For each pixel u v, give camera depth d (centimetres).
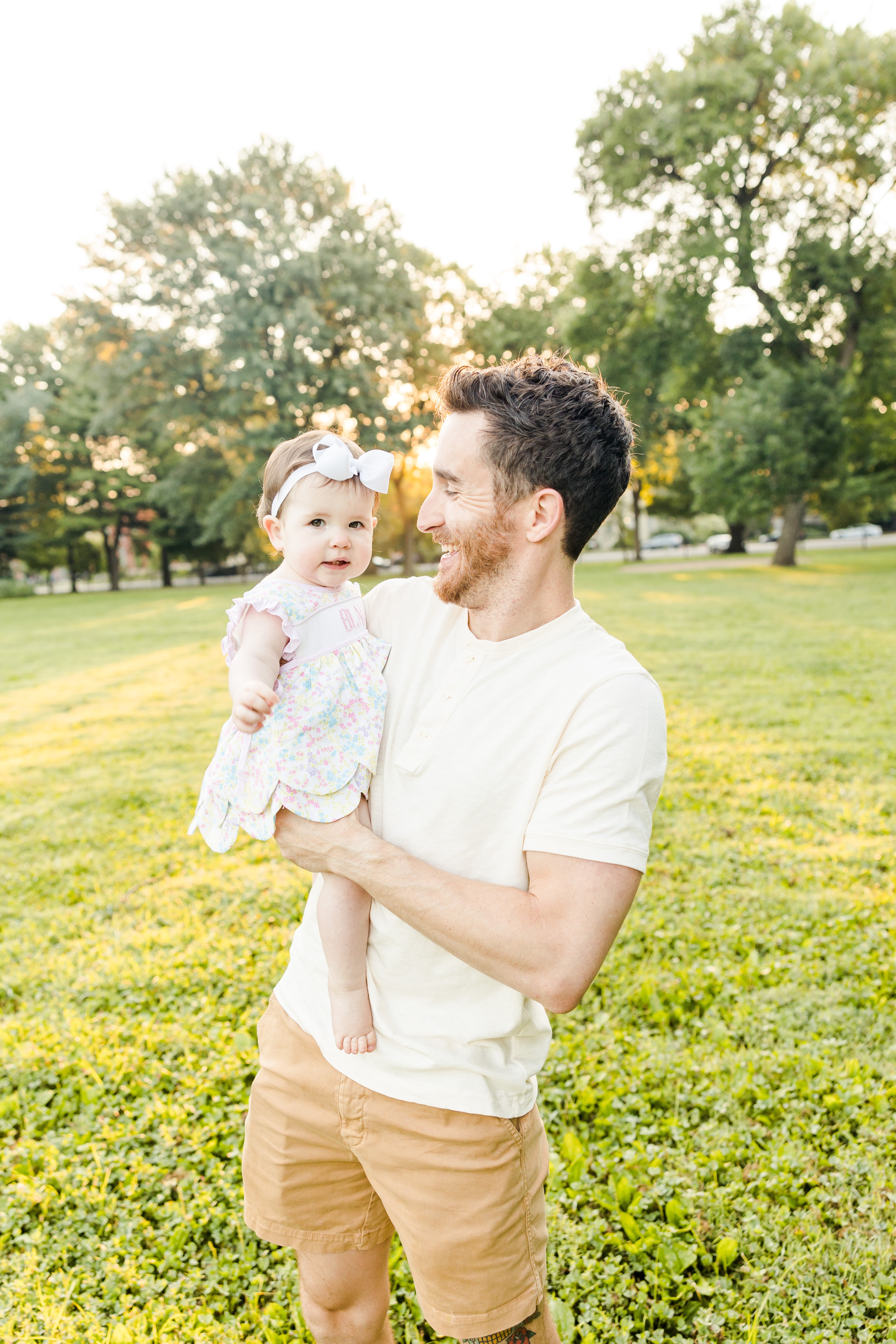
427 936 136
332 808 145
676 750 769
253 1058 348
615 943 431
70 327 3619
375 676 157
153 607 2945
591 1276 247
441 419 146
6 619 2797
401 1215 152
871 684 1010
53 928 481
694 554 4934
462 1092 144
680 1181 279
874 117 2684
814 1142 294
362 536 168
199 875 541
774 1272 247
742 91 2581
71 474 4828
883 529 5419
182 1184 285
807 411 2628
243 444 3494
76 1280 252
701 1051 345
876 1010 370
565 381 138
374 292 3366
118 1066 349
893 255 2720
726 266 2678
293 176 3534
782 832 571
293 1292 247
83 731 979
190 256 3281
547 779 138
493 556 140
